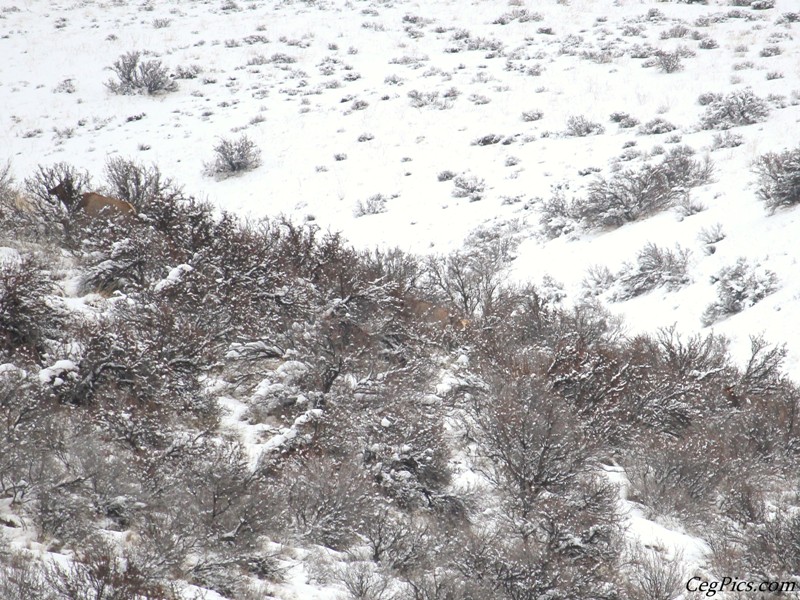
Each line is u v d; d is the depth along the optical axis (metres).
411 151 31.61
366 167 30.38
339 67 43.19
